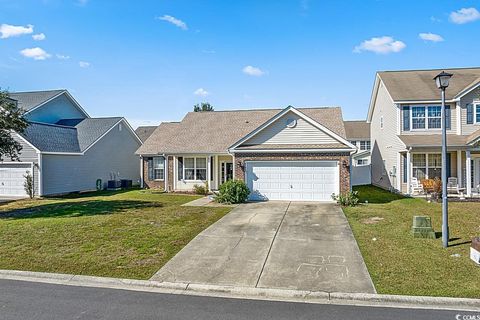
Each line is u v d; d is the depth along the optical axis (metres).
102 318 5.60
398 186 22.78
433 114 22.58
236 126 27.09
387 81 25.66
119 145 31.31
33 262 8.43
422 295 6.37
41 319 5.57
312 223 12.48
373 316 5.67
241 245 9.76
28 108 27.89
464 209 15.43
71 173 25.58
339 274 7.52
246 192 17.88
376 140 30.02
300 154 18.25
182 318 5.61
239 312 5.86
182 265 8.20
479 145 19.50
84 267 8.09
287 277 7.43
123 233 10.97
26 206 17.95
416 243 9.63
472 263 7.95
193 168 24.94
